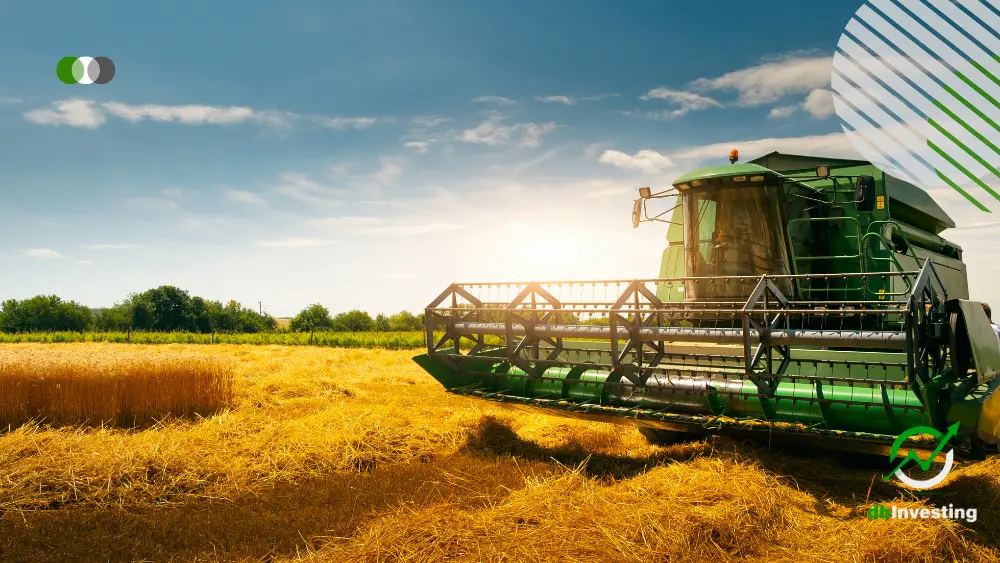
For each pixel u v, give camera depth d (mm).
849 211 7852
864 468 6168
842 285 7555
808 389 5793
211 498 5672
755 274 7512
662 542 4125
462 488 5703
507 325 7113
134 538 4730
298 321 52375
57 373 9320
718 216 7750
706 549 4180
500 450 7168
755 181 7453
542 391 7348
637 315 6355
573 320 7062
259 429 7945
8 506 5301
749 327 5633
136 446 6684
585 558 3938
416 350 23656
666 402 6547
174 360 10359
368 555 4055
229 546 4531
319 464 6535
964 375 5312
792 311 5441
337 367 16094
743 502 4773
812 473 5945
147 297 67688
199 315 68438
